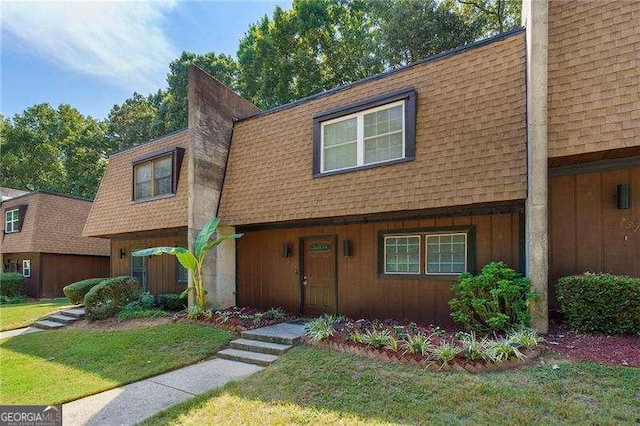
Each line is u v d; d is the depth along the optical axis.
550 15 5.98
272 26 21.20
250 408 3.93
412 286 7.16
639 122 4.96
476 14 18.06
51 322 9.80
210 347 6.32
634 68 5.16
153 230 10.83
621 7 5.43
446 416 3.41
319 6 20.52
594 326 5.06
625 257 5.67
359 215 7.54
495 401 3.57
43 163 32.00
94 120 35.03
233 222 9.14
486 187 5.92
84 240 17.78
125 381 5.04
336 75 20.88
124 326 8.25
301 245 8.82
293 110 8.96
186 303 9.80
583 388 3.65
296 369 4.92
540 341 4.76
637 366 4.03
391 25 16.52
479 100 6.37
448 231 6.85
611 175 5.85
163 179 10.94
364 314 7.71
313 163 8.12
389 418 3.49
